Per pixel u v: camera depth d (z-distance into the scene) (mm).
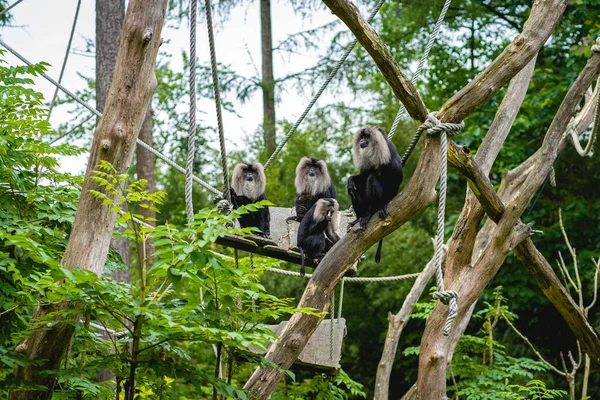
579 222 19703
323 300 7688
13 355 6160
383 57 7227
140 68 6594
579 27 20922
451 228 19156
